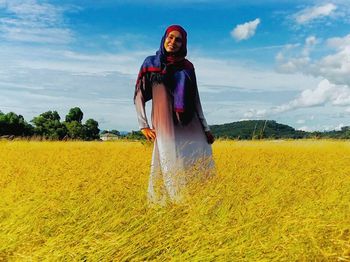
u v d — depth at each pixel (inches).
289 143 454.3
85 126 2257.6
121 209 213.8
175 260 151.8
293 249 150.2
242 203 211.8
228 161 311.0
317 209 185.3
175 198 235.5
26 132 2289.6
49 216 198.7
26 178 266.7
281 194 216.1
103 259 153.4
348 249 142.5
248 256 151.6
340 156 343.6
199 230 169.2
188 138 270.2
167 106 268.5
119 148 487.5
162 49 272.2
